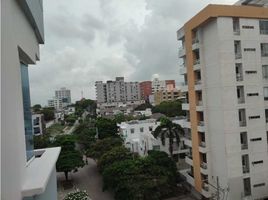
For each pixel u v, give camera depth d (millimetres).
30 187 6656
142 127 57469
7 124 5336
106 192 37031
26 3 8414
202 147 29266
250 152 27203
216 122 27625
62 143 42844
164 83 166375
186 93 33344
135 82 168375
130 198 29703
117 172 31828
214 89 27484
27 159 9391
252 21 27109
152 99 146000
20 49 8930
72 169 42031
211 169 29172
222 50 26141
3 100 5137
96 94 163625
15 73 6582
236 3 34438
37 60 14609
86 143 58094
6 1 5891
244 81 26859
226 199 26656
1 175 4711
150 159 33375
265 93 27797
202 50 29000
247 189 27453
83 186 40406
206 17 26469
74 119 125938
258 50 27406
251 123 27203
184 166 37781
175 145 40469
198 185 30641
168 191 31359
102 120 63188
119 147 41938
